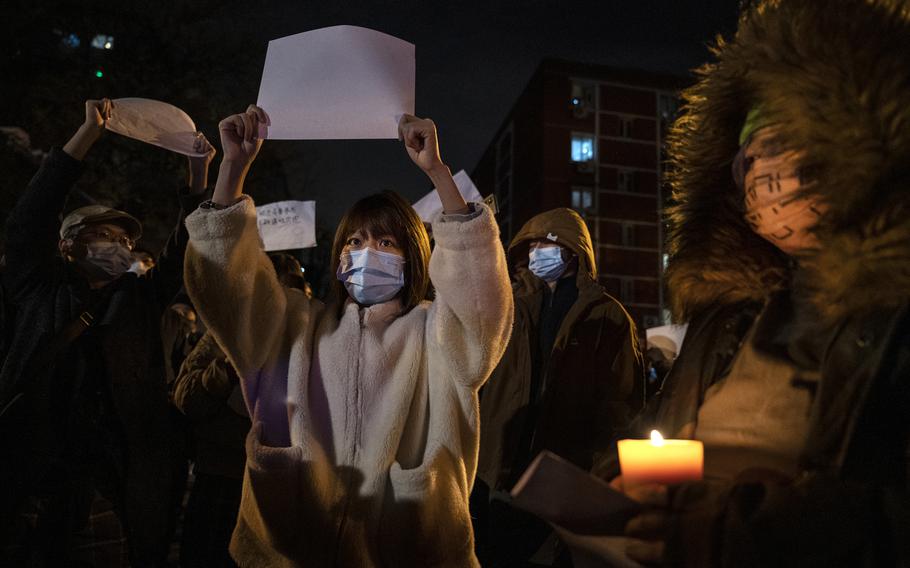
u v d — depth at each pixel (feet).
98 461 8.42
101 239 9.86
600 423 10.71
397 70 6.37
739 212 4.69
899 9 3.56
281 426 6.56
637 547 3.55
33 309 8.73
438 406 6.45
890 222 3.31
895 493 3.12
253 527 6.43
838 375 3.44
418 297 7.19
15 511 7.83
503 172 193.47
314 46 6.34
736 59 4.24
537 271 11.99
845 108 3.40
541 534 10.45
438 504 6.13
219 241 6.02
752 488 3.37
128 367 8.71
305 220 20.02
